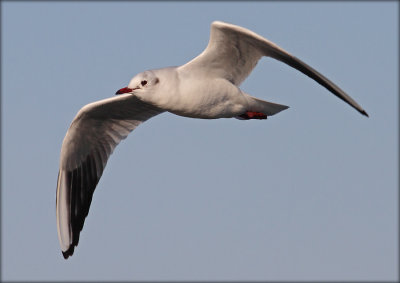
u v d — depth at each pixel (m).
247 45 12.79
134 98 14.27
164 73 12.73
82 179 15.23
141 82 12.64
